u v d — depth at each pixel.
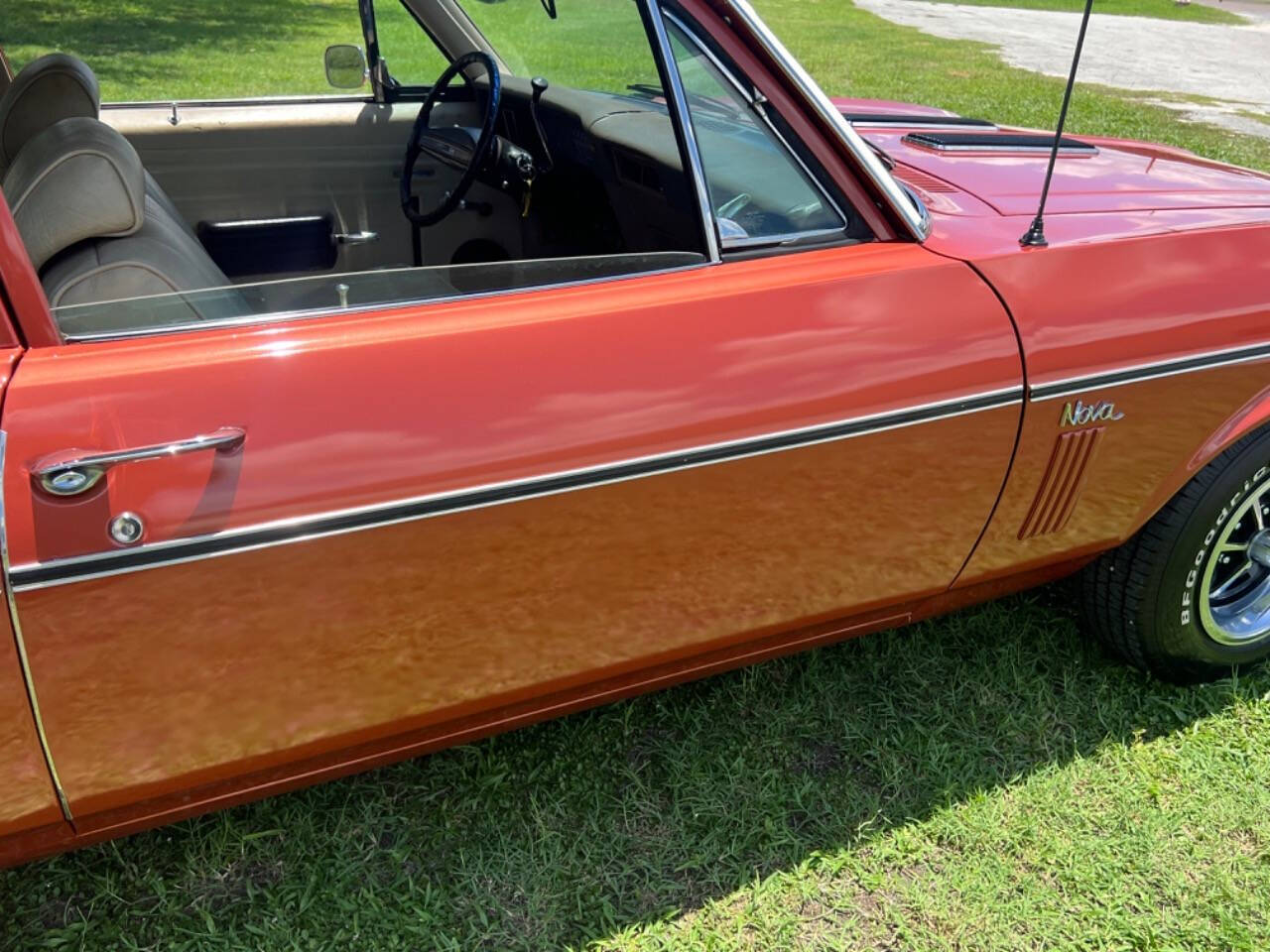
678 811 2.06
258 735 1.53
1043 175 2.32
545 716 1.83
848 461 1.76
